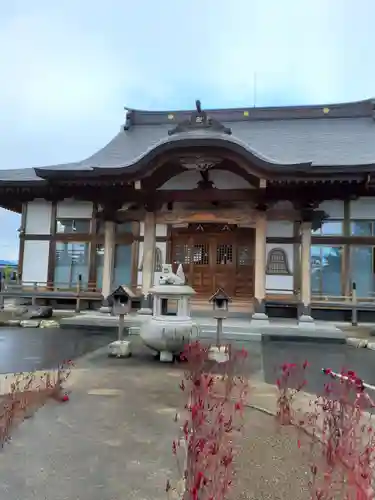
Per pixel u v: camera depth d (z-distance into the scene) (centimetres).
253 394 509
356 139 1638
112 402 466
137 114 2027
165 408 446
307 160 1430
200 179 1264
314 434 340
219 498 229
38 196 1614
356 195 1314
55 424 392
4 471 297
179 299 706
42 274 1644
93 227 1631
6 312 1402
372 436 317
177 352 691
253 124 1878
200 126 1159
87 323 1116
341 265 1461
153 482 283
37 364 680
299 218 1194
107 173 1175
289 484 288
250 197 1194
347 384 379
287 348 914
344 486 259
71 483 281
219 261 1583
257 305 1148
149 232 1240
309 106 1861
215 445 267
